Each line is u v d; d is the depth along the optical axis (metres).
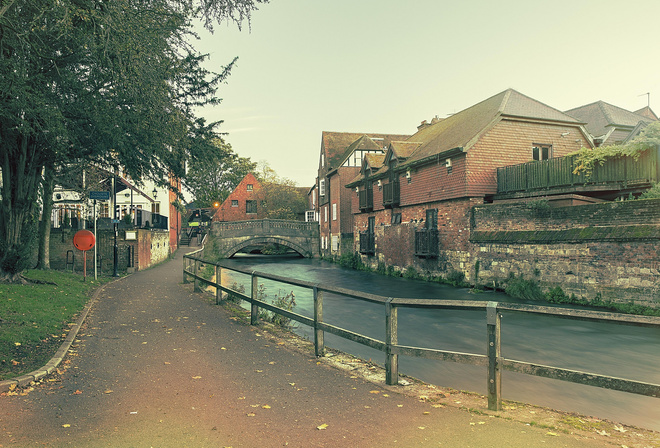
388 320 5.34
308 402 4.63
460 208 22.77
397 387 5.23
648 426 6.54
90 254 25.28
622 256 14.84
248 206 62.31
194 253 20.47
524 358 10.70
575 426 3.94
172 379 5.46
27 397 4.66
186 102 15.48
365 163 35.88
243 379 5.50
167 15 10.74
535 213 18.44
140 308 11.42
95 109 11.23
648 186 16.83
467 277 22.22
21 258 13.89
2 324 7.91
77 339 7.70
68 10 8.43
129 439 3.63
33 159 13.89
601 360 10.48
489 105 26.48
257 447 3.49
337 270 35.47
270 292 22.52
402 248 29.05
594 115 30.78
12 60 9.30
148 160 14.47
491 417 4.13
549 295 17.16
